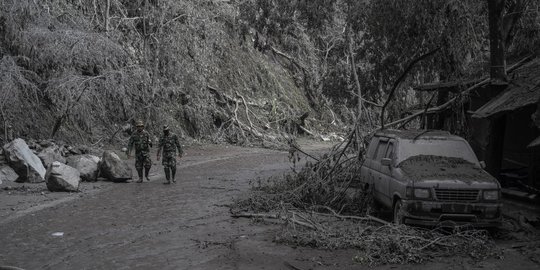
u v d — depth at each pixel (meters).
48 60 23.03
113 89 24.69
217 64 37.38
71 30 23.36
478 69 16.31
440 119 16.77
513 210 10.99
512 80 13.08
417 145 10.52
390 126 15.62
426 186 8.96
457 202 8.88
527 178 13.18
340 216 10.70
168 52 30.39
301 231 9.37
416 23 16.44
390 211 10.31
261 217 10.98
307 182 12.66
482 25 16.47
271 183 16.33
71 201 13.27
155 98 29.48
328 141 39.97
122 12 29.27
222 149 30.33
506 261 7.77
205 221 10.85
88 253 8.36
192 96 33.31
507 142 15.80
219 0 37.72
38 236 9.50
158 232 9.82
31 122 22.56
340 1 19.14
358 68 19.44
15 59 22.34
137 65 27.23
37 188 15.22
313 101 44.72
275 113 39.06
